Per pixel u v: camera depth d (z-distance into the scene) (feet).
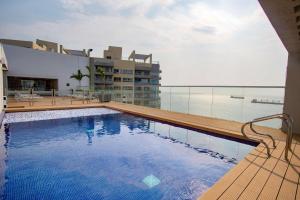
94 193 10.56
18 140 18.95
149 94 36.37
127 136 20.95
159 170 13.33
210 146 17.90
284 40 14.19
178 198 10.23
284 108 18.11
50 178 12.01
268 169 10.27
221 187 8.42
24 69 67.92
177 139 19.94
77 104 39.09
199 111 26.78
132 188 11.09
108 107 36.55
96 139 19.86
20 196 10.12
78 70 75.82
